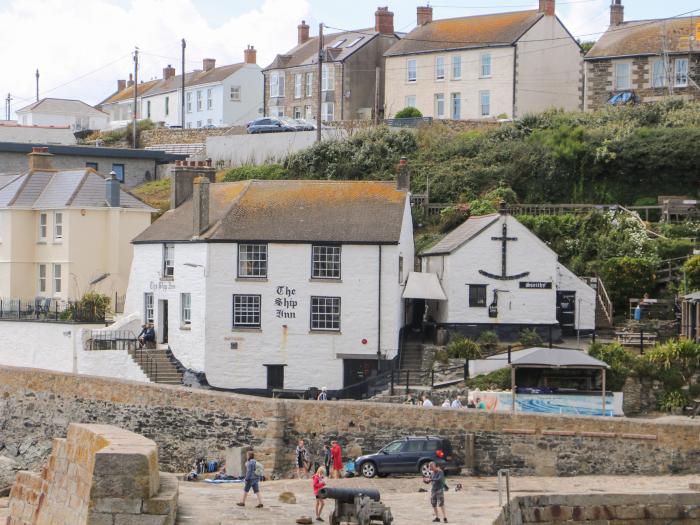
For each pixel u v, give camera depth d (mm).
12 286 73875
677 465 44188
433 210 74250
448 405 51656
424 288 61719
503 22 95500
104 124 135875
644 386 53969
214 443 47781
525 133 81500
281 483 42969
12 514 34062
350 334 60344
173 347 63219
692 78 87500
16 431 53219
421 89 97688
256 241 61188
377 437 45812
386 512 33000
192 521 33438
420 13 101938
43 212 73938
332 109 105688
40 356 66625
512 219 61875
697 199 73500
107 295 72062
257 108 120938
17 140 104188
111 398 50531
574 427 44750
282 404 46625
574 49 95250
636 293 64250
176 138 103688
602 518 37219
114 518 27281
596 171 75750
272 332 61094
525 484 42438
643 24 92000
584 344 60750
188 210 66250
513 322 61594
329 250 60812
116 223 72938
